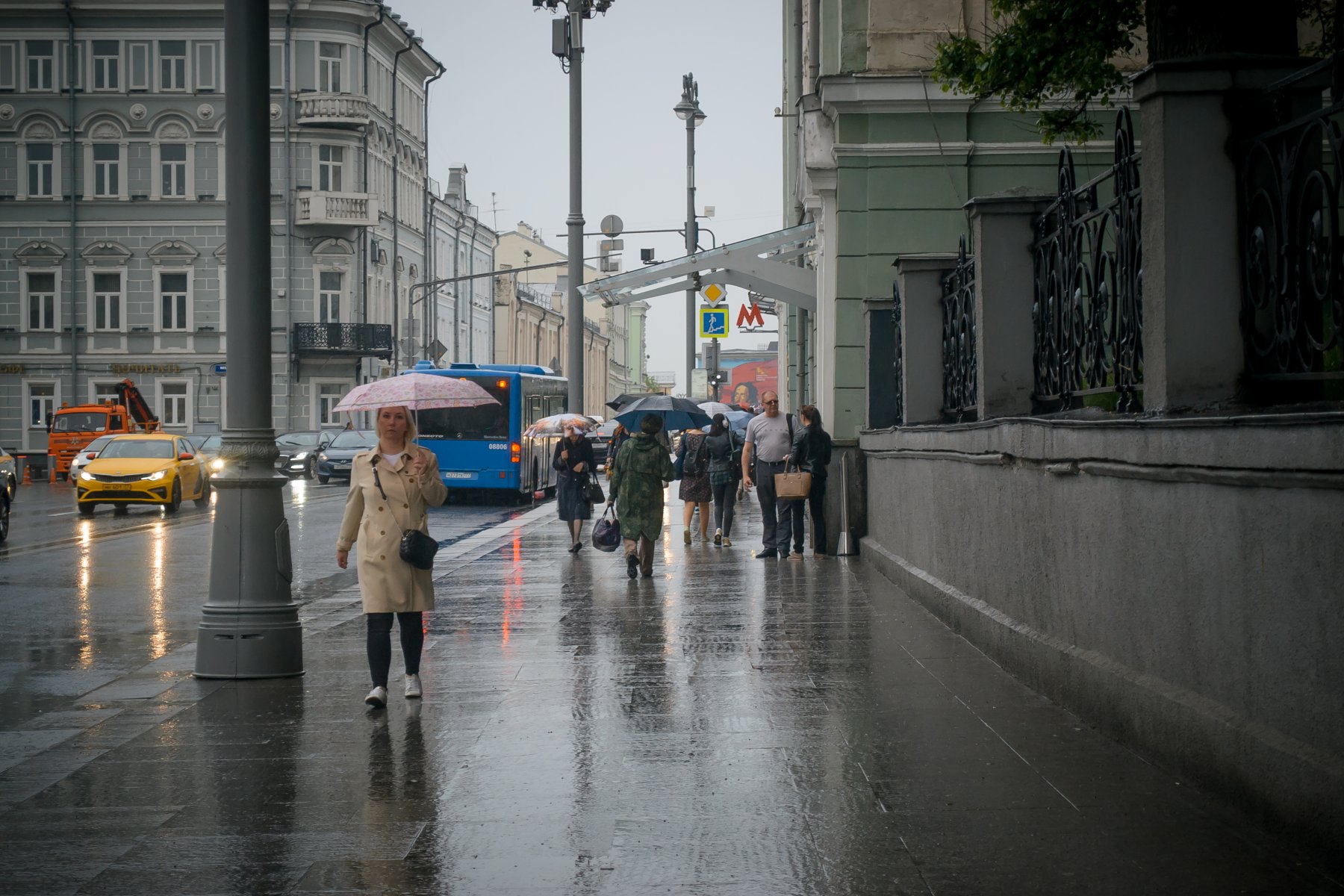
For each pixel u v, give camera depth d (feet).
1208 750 18.44
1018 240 33.27
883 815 19.03
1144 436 20.45
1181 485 19.63
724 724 25.13
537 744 23.88
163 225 209.97
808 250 84.17
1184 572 19.60
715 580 51.42
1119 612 22.59
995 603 31.83
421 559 27.78
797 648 33.88
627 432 69.41
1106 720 22.76
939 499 39.50
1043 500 27.20
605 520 59.06
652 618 40.40
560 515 66.44
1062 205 29.12
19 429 210.18
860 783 20.74
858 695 27.55
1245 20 22.49
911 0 61.87
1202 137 19.95
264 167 32.04
